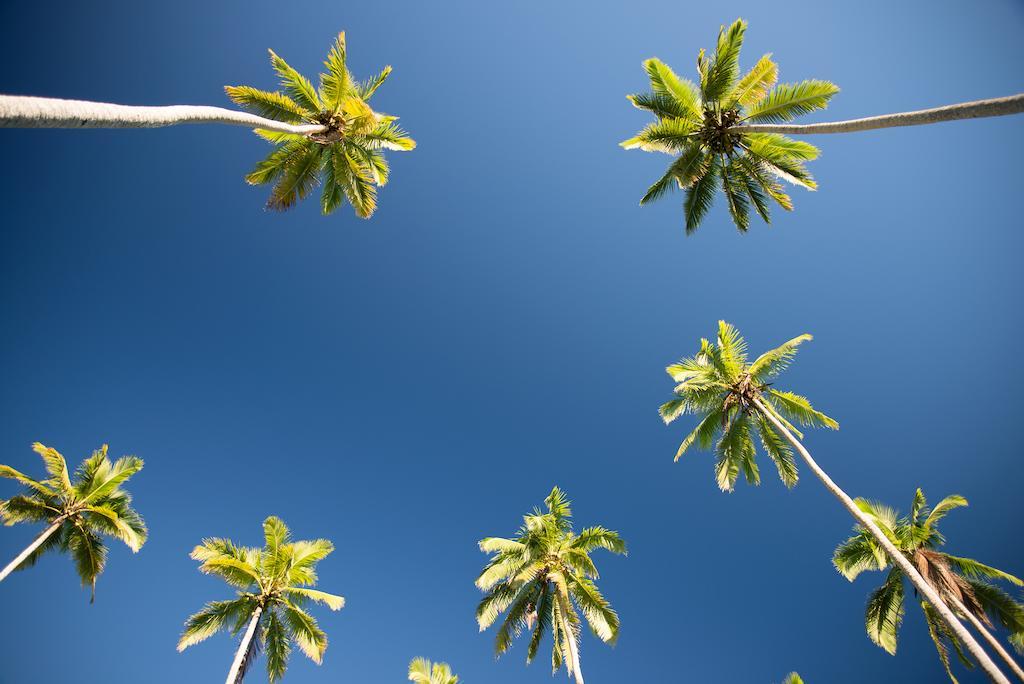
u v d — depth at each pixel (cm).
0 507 1995
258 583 1962
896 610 1847
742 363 1908
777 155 1553
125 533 2192
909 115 972
